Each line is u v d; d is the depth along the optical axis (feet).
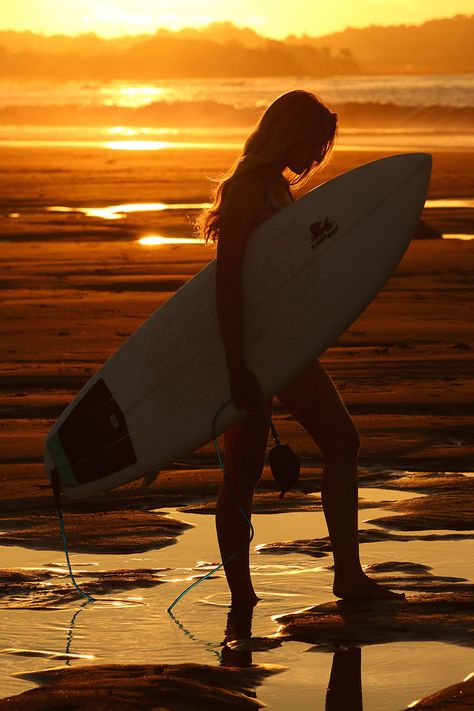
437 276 152.97
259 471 43.78
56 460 44.27
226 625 39.42
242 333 41.06
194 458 66.74
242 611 40.98
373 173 42.27
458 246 183.32
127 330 113.60
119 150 512.63
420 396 83.10
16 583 44.29
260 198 41.14
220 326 40.57
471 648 36.45
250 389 40.86
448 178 316.81
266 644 37.27
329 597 42.65
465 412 78.43
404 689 32.94
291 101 41.47
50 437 44.39
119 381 43.50
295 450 68.03
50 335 111.14
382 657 35.76
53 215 245.65
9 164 418.10
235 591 42.60
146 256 176.45
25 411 79.82
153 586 44.01
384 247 41.73
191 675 33.86
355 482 43.55
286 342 41.29
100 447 43.62
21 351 102.89
